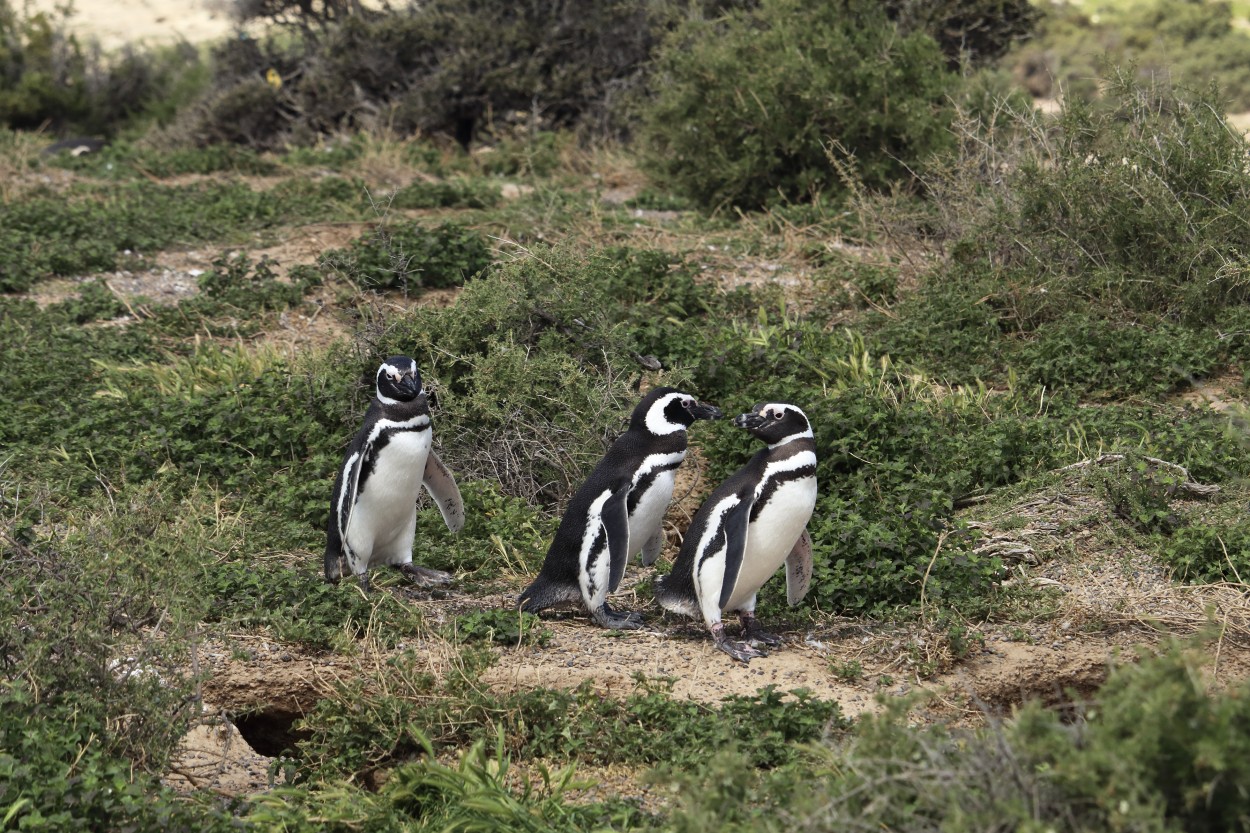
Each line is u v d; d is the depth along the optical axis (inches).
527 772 651.5
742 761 540.7
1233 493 971.9
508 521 973.2
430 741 687.7
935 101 1855.3
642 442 805.9
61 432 1092.5
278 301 1456.7
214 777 669.9
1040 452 1063.6
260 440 1072.2
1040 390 1210.0
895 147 1850.4
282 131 2628.0
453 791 602.9
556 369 1091.9
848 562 874.8
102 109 3181.6
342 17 2657.5
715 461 1078.4
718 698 734.5
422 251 1501.0
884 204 1628.9
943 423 1103.6
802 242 1646.2
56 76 3154.5
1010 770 456.4
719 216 1876.2
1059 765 442.3
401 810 619.2
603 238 1662.2
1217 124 1396.4
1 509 856.9
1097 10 4783.5
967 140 1726.1
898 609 832.3
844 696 740.7
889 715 496.1
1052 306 1360.7
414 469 840.3
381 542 874.8
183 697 647.1
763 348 1221.1
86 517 879.7
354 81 2581.2
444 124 2514.8
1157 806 432.5
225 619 784.9
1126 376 1219.9
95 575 648.4
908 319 1366.9
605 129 2420.0
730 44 1963.6
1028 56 3718.0
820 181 1847.9
